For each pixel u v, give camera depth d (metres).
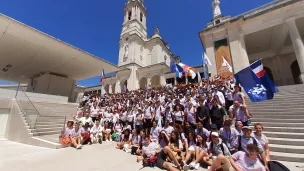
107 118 9.48
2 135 9.63
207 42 17.61
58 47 13.50
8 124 9.82
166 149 4.23
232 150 4.03
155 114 7.49
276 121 5.60
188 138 5.25
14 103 10.17
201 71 20.64
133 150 5.57
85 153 5.54
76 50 14.14
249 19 15.52
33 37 11.83
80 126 7.52
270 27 15.21
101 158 4.98
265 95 5.00
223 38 16.66
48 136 7.89
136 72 28.36
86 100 17.28
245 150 3.75
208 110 5.60
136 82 27.61
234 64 15.09
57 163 4.46
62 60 15.95
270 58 19.16
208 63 12.05
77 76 20.72
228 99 6.87
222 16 21.02
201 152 4.17
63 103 14.24
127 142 6.32
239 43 15.51
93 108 11.43
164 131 5.32
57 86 19.16
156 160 4.31
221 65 15.82
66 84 20.25
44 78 18.38
